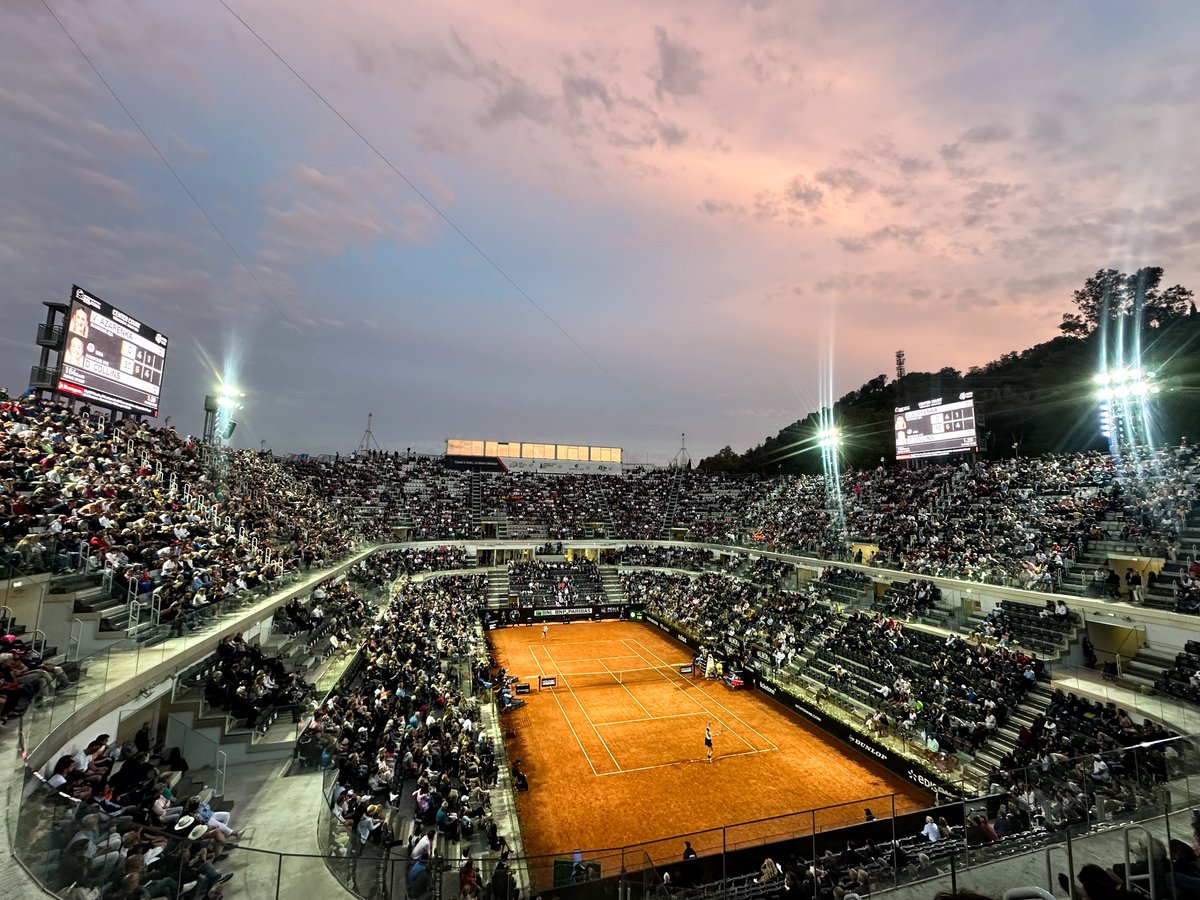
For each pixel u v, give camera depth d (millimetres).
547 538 76500
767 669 42188
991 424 84500
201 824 13555
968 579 37688
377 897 12875
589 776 28781
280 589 28641
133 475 27594
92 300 31375
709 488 92875
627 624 64312
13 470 20828
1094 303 98812
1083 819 15336
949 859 15047
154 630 18312
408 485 82312
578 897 16062
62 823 9094
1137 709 24375
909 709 30609
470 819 20812
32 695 12312
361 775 19297
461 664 42094
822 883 16156
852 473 74438
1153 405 60688
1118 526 36062
